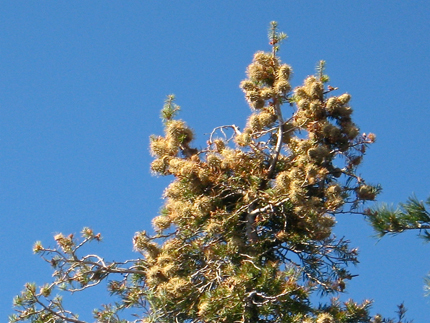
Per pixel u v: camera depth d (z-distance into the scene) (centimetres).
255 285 1236
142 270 1395
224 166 1390
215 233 1337
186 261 1351
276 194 1327
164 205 1445
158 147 1456
